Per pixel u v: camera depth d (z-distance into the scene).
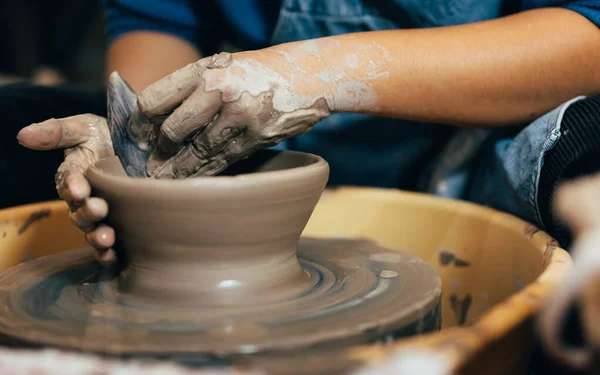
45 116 1.35
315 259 0.98
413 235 1.21
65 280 0.89
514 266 1.03
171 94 0.81
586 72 1.03
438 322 0.83
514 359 0.66
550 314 0.62
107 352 0.64
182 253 0.79
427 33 1.04
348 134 1.39
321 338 0.66
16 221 1.14
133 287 0.82
